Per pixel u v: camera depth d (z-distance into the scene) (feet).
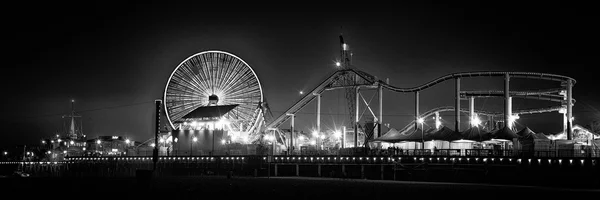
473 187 275.18
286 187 282.97
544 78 335.88
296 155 365.81
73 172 496.23
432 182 309.42
